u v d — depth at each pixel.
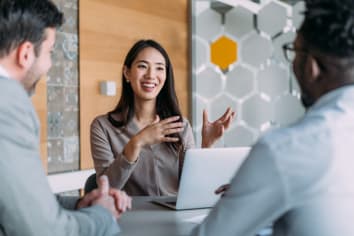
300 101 0.93
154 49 2.06
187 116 4.05
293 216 0.81
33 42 1.08
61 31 2.76
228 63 4.30
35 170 1.01
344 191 0.78
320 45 0.82
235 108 4.36
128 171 1.64
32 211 0.99
